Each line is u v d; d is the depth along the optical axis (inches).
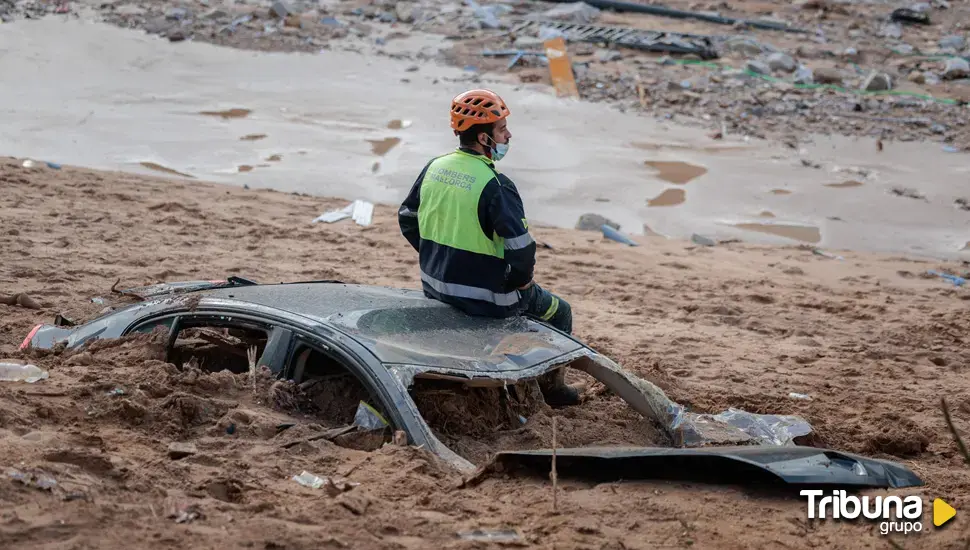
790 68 971.3
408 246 472.1
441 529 147.3
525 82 903.1
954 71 959.6
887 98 898.1
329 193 603.5
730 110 850.8
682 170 702.5
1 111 729.0
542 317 233.5
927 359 352.5
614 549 144.7
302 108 800.3
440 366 187.8
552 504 159.9
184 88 837.2
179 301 217.2
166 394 190.1
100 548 128.9
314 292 218.2
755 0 1216.8
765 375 311.9
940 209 654.5
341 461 170.9
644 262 489.1
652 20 1127.6
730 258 516.1
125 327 221.5
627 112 836.6
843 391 295.7
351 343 188.2
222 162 653.3
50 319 291.6
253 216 501.0
